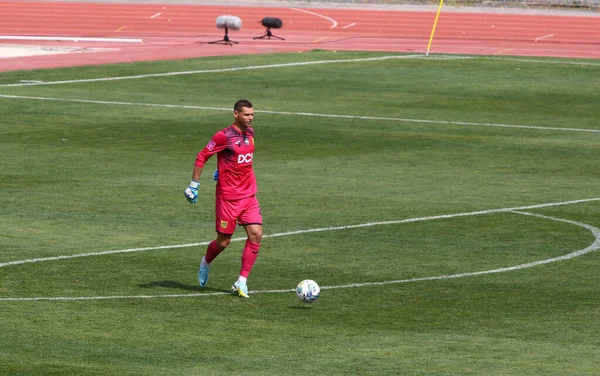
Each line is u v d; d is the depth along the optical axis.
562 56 126.75
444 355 29.14
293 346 29.95
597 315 34.09
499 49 134.50
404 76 104.69
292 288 37.38
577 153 68.88
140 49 128.25
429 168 62.88
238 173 35.72
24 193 53.56
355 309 34.62
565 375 27.23
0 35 144.75
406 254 42.72
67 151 66.00
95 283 37.44
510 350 29.73
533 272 40.06
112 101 86.94
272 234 45.88
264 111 83.81
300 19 177.75
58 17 178.88
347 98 91.38
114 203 51.62
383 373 27.30
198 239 44.75
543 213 51.03
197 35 150.75
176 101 87.81
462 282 38.47
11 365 27.23
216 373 27.02
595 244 44.81
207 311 34.03
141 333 31.08
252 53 122.12
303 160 64.69
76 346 29.38
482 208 51.94
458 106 88.62
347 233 46.25
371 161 64.81
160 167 61.44
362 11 194.25
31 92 90.69
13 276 38.09
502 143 72.38
